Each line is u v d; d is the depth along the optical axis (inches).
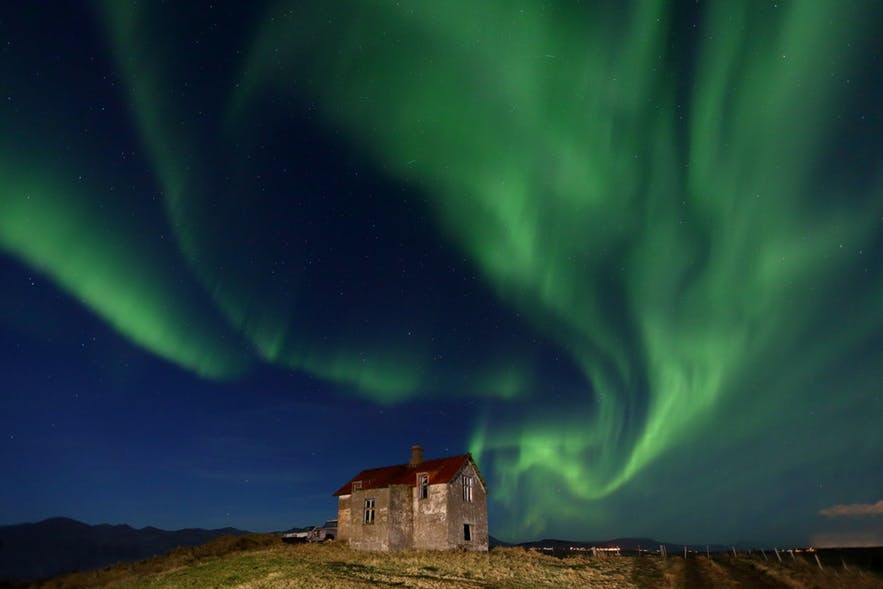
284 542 2155.5
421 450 2052.2
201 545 2124.8
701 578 1299.2
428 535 1835.6
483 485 1987.0
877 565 1416.1
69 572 1660.9
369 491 1905.8
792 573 1262.3
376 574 1234.0
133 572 1573.6
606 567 1589.6
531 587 1096.2
